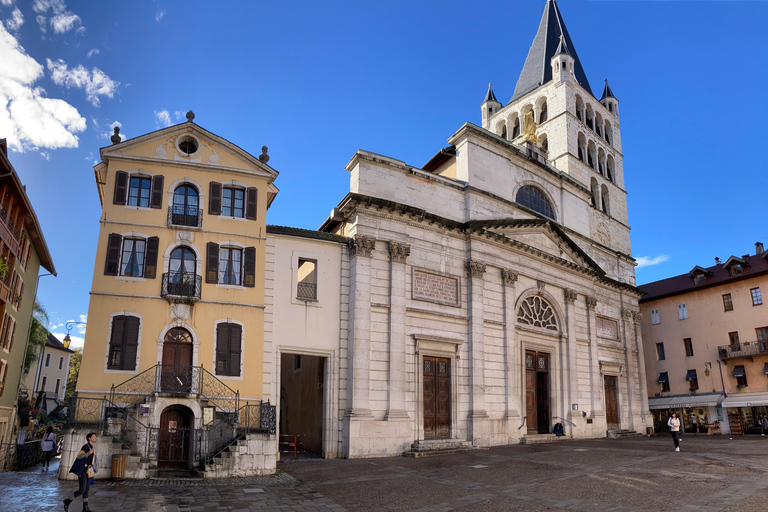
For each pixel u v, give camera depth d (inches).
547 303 1422.2
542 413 1366.9
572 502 597.0
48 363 2632.9
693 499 586.6
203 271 947.3
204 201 975.0
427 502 615.2
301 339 1013.8
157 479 735.1
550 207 1535.4
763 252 1833.2
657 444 1201.4
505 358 1243.8
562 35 1878.7
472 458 965.2
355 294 1056.8
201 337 917.2
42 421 2055.9
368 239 1087.6
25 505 566.3
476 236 1251.8
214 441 805.2
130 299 894.4
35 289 1359.5
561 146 1759.4
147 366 877.2
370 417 1014.4
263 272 989.2
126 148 955.3
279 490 679.7
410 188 1200.8
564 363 1405.0
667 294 2021.4
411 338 1110.4
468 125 1318.9
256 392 932.0
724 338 1851.6
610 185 1894.7
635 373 1711.4
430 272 1172.5
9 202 1007.6
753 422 1734.7
